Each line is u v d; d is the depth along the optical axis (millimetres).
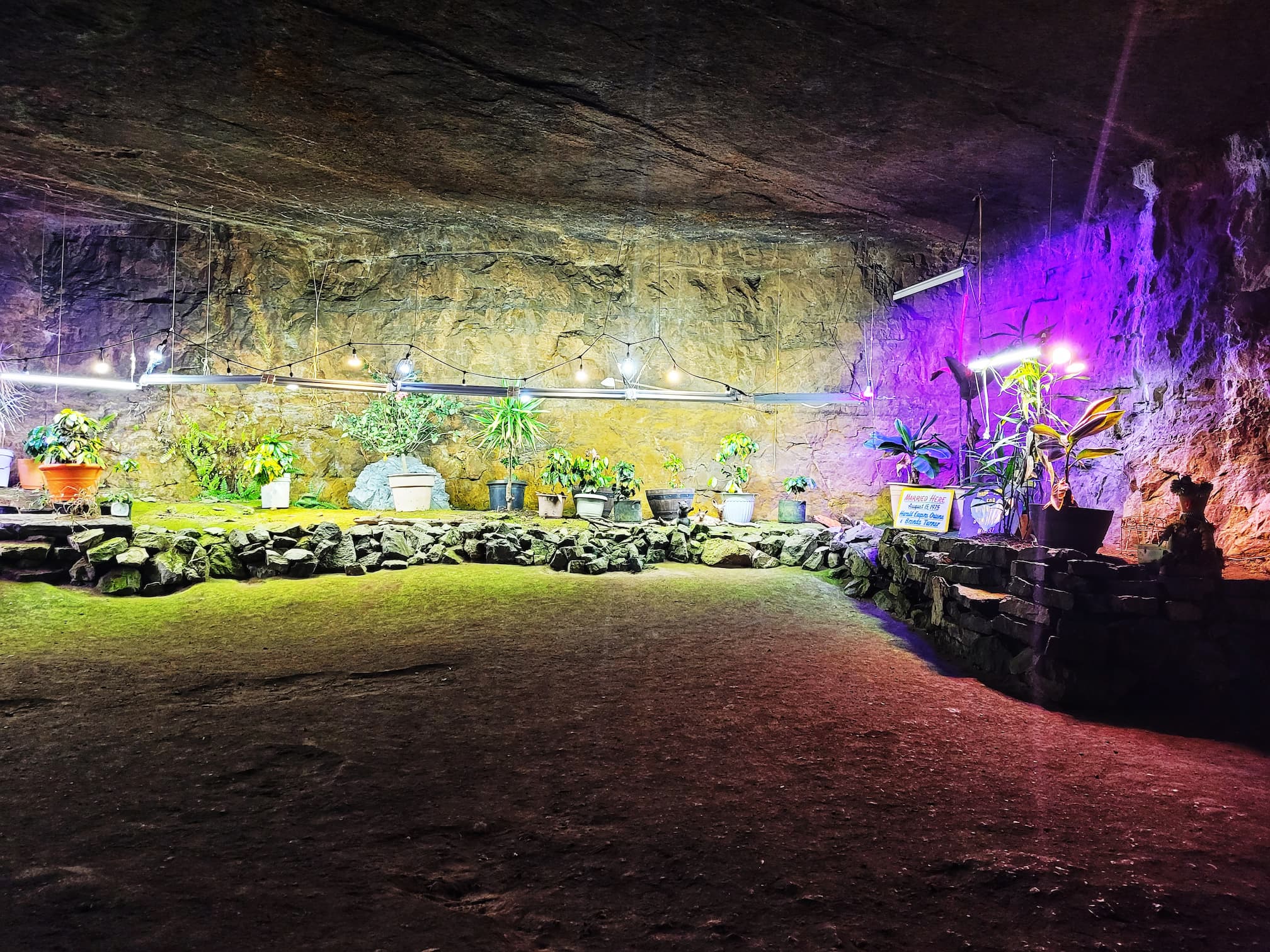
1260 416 6949
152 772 3619
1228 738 4527
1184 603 4984
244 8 6141
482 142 8586
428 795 3451
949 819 3355
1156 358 8047
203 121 8336
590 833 3129
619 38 6297
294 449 12844
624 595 8016
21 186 10695
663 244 12906
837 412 12719
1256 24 5430
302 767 3723
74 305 12242
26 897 2541
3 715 4336
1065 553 5312
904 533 7730
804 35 6059
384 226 12391
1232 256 7227
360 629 6535
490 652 5910
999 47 5973
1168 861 3039
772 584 8758
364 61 6891
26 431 11977
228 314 12836
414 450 12859
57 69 7238
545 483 12500
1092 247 9086
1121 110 6844
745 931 2494
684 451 13109
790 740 4246
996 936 2523
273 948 2330
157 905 2529
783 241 12430
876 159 8484
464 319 13234
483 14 6062
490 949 2365
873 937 2492
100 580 7305
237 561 8242
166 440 12336
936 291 12141
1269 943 2514
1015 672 5402
